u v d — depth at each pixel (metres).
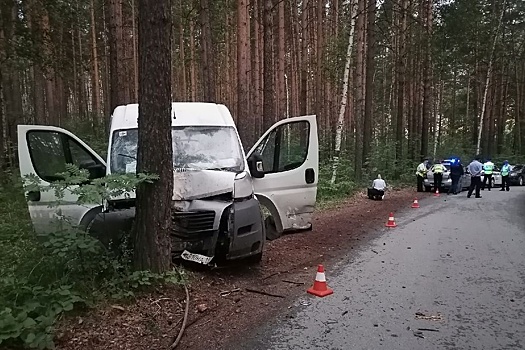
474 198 18.48
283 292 5.76
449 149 39.16
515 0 37.66
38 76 19.09
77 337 4.11
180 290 5.28
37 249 5.36
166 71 5.16
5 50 12.24
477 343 4.27
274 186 7.50
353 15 18.41
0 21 12.25
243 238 5.92
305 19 21.78
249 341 4.28
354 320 4.84
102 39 30.09
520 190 24.00
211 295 5.43
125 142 6.55
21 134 6.00
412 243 8.94
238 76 15.78
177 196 5.84
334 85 26.58
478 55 37.09
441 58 32.22
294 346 4.18
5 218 7.62
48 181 5.99
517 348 4.16
